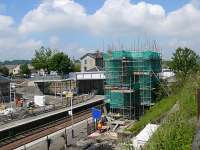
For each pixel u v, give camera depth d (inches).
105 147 1115.3
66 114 1963.6
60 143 1295.5
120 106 1900.8
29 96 2849.4
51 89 3125.0
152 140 298.7
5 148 1224.8
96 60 4015.8
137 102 1931.6
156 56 2047.2
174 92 1164.5
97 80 2965.1
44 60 3636.8
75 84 2945.4
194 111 410.9
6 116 1722.4
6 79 2662.4
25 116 1733.5
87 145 1211.2
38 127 1598.2
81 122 1755.7
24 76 5167.3
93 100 2479.1
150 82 1902.1
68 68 3587.6
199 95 383.6
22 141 1328.7
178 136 303.1
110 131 1446.9
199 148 252.1
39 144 1290.6
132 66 1940.2
